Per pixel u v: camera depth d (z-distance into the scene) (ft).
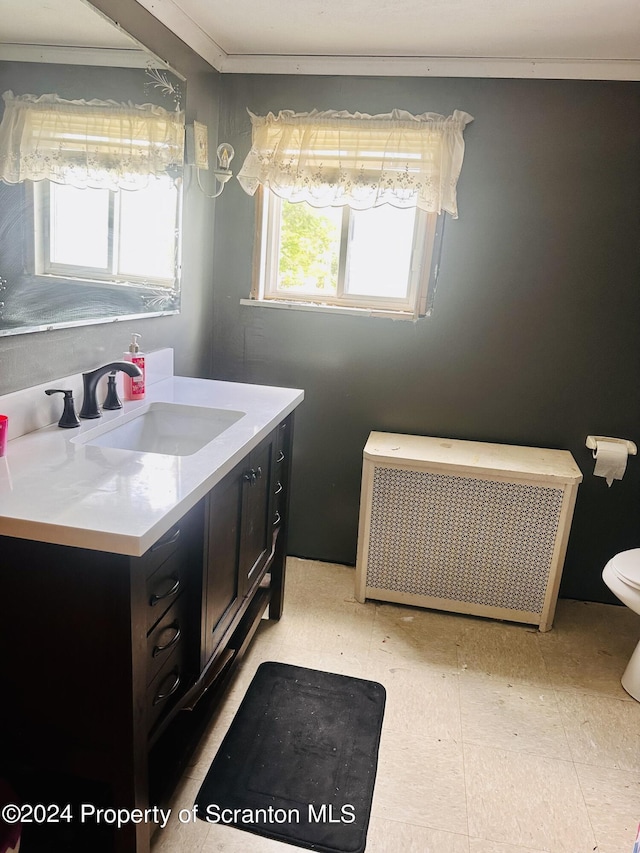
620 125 7.32
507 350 8.19
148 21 6.07
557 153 7.51
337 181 7.73
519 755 5.81
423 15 6.28
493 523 7.72
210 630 5.04
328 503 9.18
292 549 9.46
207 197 8.13
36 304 4.91
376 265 8.54
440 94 7.59
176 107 6.79
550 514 7.54
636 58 7.02
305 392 8.85
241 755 5.61
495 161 7.65
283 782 5.35
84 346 5.69
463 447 8.21
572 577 8.73
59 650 3.75
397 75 7.63
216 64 7.77
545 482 7.39
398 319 8.32
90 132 5.32
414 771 5.55
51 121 4.79
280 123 7.80
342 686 6.60
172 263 7.23
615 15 5.99
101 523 3.41
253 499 5.89
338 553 9.34
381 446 8.05
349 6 6.17
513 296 8.01
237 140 8.14
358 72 7.69
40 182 4.76
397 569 8.15
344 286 8.64
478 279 8.03
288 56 7.68
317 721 6.07
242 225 8.42
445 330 8.26
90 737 3.91
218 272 8.65
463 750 5.83
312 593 8.47
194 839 4.79
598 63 7.16
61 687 3.83
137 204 6.24
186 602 4.66
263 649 7.16
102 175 5.57
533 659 7.32
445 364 8.38
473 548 7.87
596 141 7.41
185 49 6.94
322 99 7.84
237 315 8.74
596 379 8.07
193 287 8.04
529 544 7.70
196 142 7.27
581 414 8.21
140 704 3.86
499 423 8.45
